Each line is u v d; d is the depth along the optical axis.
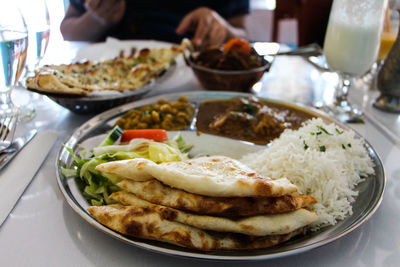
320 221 0.33
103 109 0.53
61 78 0.49
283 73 0.67
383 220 0.35
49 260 0.31
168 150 0.42
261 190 0.31
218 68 0.58
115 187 0.37
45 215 0.35
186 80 0.65
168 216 0.31
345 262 0.31
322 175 0.38
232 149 0.46
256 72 0.56
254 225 0.31
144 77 0.57
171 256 0.31
